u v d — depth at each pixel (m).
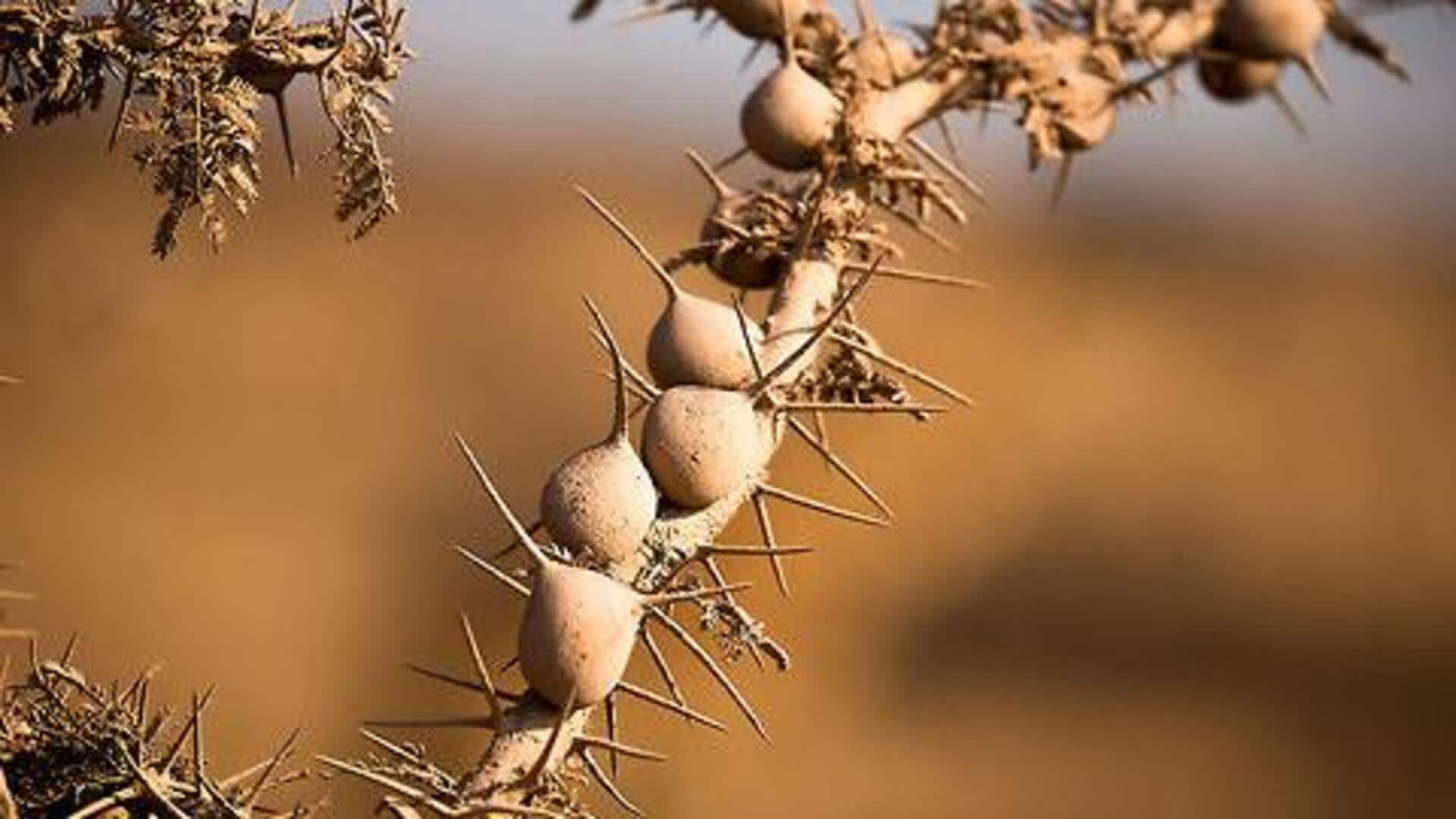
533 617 2.39
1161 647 10.60
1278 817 9.60
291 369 10.78
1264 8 2.99
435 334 11.88
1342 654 10.81
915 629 9.73
